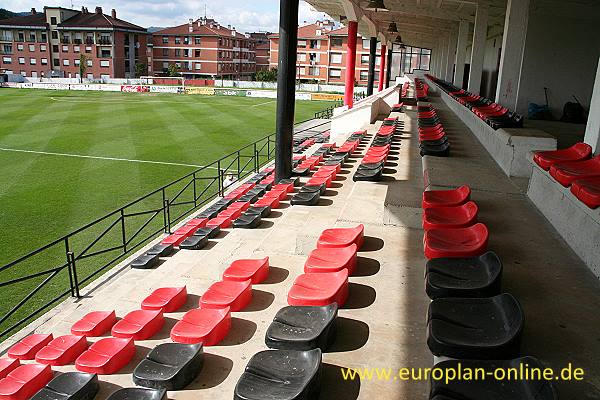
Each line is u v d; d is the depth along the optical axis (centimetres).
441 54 3306
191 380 308
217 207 945
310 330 304
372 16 2288
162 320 408
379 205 569
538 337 277
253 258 488
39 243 902
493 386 218
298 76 6662
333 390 268
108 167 1545
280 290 421
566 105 1273
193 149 1891
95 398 326
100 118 2756
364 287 382
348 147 1077
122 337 381
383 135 1112
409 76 4547
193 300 460
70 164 1581
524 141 610
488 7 1480
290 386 257
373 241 473
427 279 314
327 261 409
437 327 257
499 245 409
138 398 282
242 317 379
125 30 6356
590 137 493
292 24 833
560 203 438
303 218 610
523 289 334
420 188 621
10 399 347
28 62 6356
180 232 782
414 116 1577
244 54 7894
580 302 317
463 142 887
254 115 3081
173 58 6912
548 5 1251
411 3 1766
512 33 982
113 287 620
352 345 308
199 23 7131
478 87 1516
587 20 1327
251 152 1856
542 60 1370
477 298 282
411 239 481
